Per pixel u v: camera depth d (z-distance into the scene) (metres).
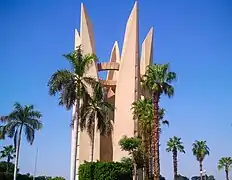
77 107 40.03
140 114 55.91
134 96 70.12
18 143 56.91
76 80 40.06
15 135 56.91
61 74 38.88
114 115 70.69
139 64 73.69
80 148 66.50
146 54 78.62
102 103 44.06
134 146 53.12
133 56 72.75
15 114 57.25
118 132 68.44
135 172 52.34
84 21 75.06
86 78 40.50
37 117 58.34
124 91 71.12
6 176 76.12
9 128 56.47
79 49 40.88
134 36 73.75
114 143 67.94
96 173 49.34
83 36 74.38
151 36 80.06
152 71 48.75
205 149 90.38
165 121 53.84
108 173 49.47
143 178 57.62
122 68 72.81
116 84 73.19
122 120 69.12
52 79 38.94
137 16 75.31
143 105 56.41
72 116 43.03
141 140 53.69
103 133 44.66
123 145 53.75
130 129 67.88
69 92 38.88
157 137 46.28
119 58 78.56
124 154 66.19
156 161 45.28
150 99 57.84
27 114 57.59
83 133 67.31
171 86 48.31
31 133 57.25
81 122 42.06
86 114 42.03
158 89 47.75
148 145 53.25
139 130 57.31
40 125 58.16
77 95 39.41
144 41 79.81
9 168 88.12
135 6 75.69
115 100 71.75
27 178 81.56
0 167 86.50
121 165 51.19
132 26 74.56
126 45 73.88
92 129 43.62
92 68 70.50
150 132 53.41
